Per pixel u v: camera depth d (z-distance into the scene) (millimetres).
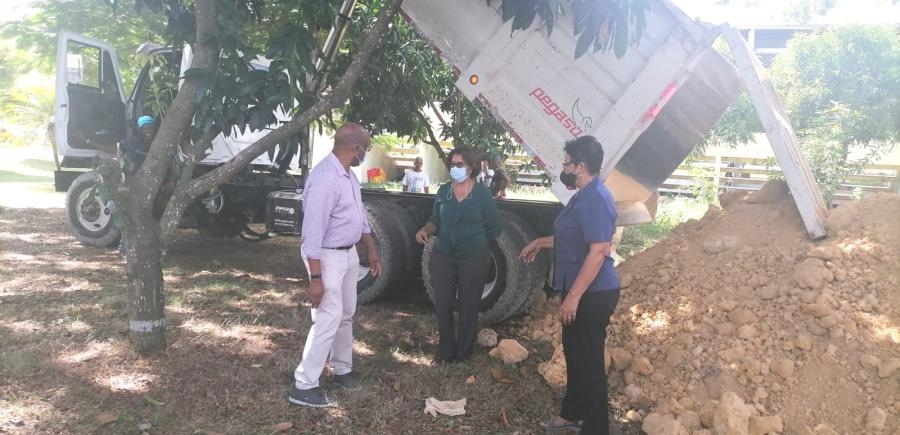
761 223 5012
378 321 5457
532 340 5133
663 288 4852
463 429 3592
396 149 21016
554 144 4996
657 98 4648
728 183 15242
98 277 6262
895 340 3574
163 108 5027
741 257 4664
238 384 3922
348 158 3666
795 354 3730
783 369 3615
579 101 4871
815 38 9086
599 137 4793
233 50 4000
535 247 4223
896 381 3396
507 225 5211
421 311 5875
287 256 8086
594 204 3127
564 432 3598
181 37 4406
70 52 7594
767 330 3910
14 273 6254
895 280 3953
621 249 8969
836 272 4023
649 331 4453
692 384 3834
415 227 5992
